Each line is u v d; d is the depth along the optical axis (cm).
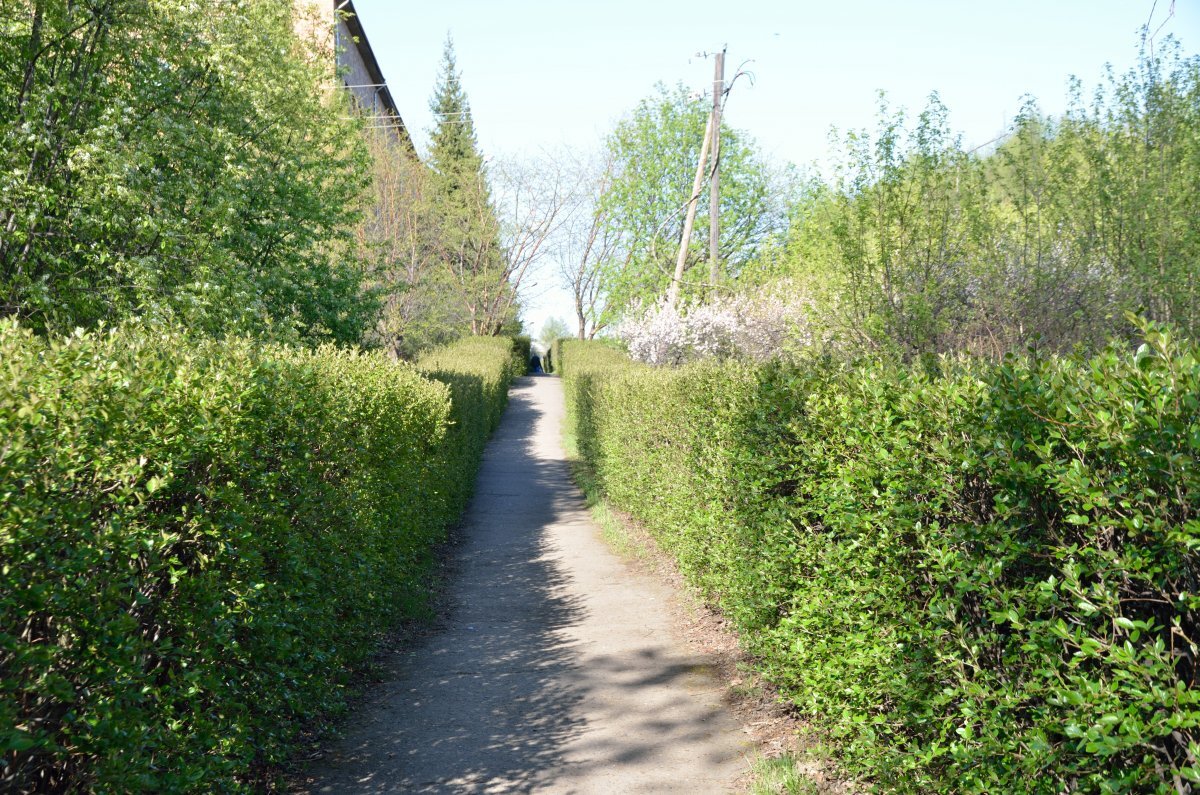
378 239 3469
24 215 1283
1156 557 316
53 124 1373
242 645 503
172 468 407
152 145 1489
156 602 404
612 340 4359
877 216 1316
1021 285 1252
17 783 330
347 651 743
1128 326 1175
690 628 900
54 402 358
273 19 1961
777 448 688
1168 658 297
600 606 1019
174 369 496
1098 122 1251
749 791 524
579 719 655
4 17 1298
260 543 510
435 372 2053
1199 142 1180
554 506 1897
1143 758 313
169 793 381
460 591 1123
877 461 480
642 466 1355
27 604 309
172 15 1509
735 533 773
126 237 1439
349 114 2316
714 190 2567
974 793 380
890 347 1237
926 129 1296
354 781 548
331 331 2011
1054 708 354
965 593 436
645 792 528
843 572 527
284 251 1955
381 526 902
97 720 336
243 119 1800
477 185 5181
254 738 523
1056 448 354
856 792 500
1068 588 328
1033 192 1291
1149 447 296
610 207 4450
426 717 663
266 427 551
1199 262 1129
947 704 438
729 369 980
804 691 589
